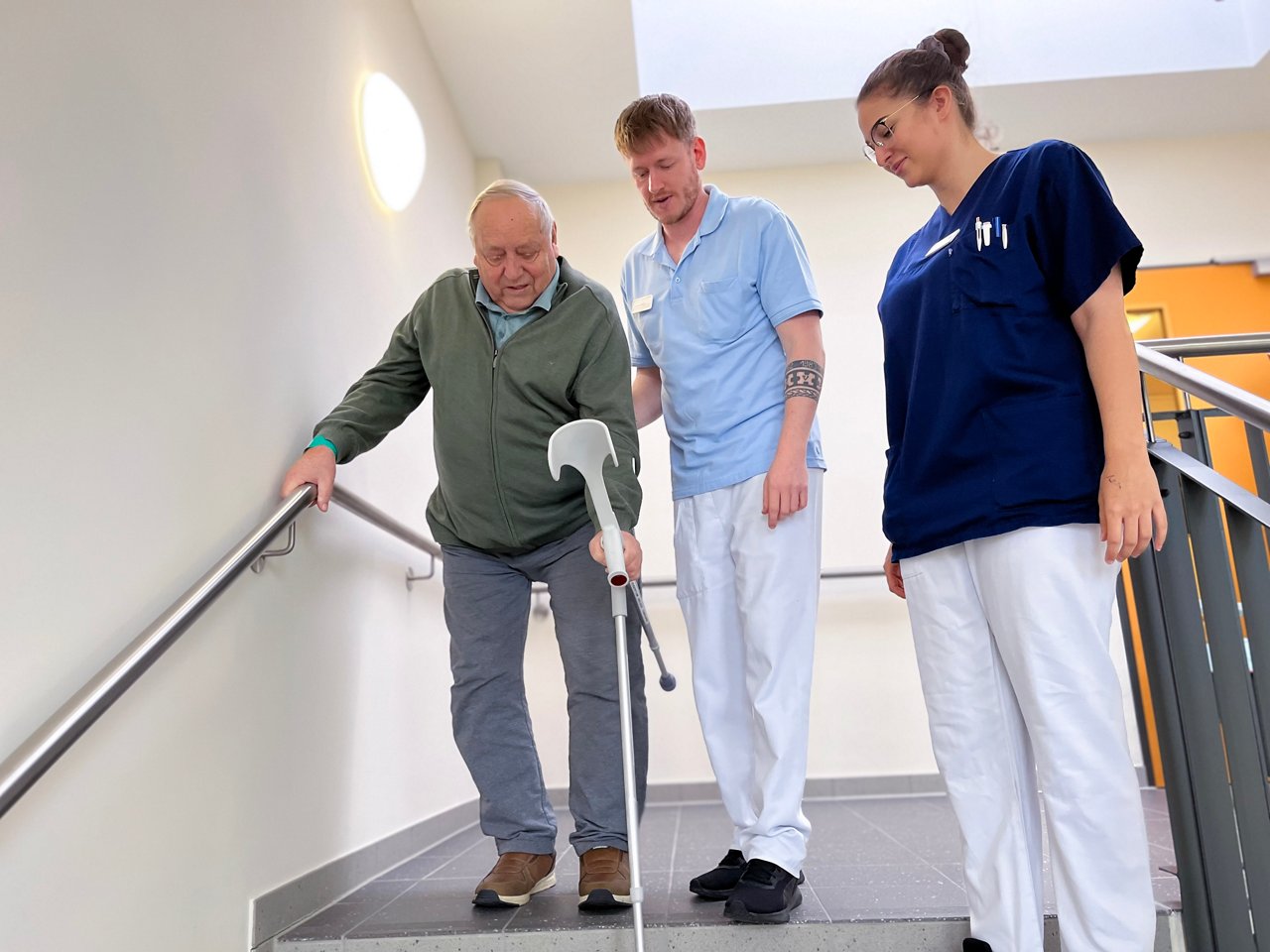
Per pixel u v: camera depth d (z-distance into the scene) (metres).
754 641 1.79
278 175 2.02
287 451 1.96
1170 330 4.22
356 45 2.63
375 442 1.98
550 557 1.92
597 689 1.86
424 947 1.64
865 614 3.95
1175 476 1.60
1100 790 1.34
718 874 1.82
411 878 2.27
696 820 3.22
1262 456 1.84
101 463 1.32
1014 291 1.46
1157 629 1.62
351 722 2.22
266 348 1.89
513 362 1.87
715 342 1.91
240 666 1.68
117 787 1.30
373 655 2.40
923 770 3.83
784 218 1.94
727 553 1.89
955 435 1.49
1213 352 1.76
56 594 1.20
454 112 3.83
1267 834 1.42
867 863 2.17
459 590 1.94
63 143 1.28
